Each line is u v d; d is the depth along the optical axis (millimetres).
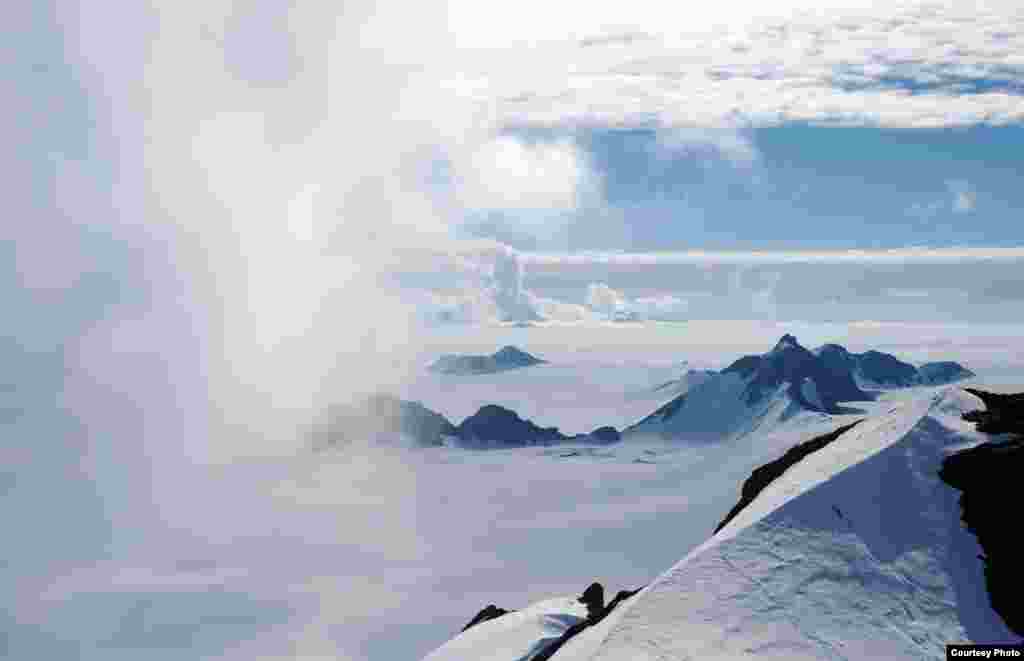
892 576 92875
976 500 97000
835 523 96812
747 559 94500
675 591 92375
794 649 86938
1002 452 97938
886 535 95875
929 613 90500
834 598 91375
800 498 98688
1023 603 90500
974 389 109562
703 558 95125
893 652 87250
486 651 111875
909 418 105875
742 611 90125
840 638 88250
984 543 94375
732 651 86812
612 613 99562
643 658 86312
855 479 99500
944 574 93125
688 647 87188
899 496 98188
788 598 91125
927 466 99875
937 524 96125
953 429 102812
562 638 111500
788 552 94812
